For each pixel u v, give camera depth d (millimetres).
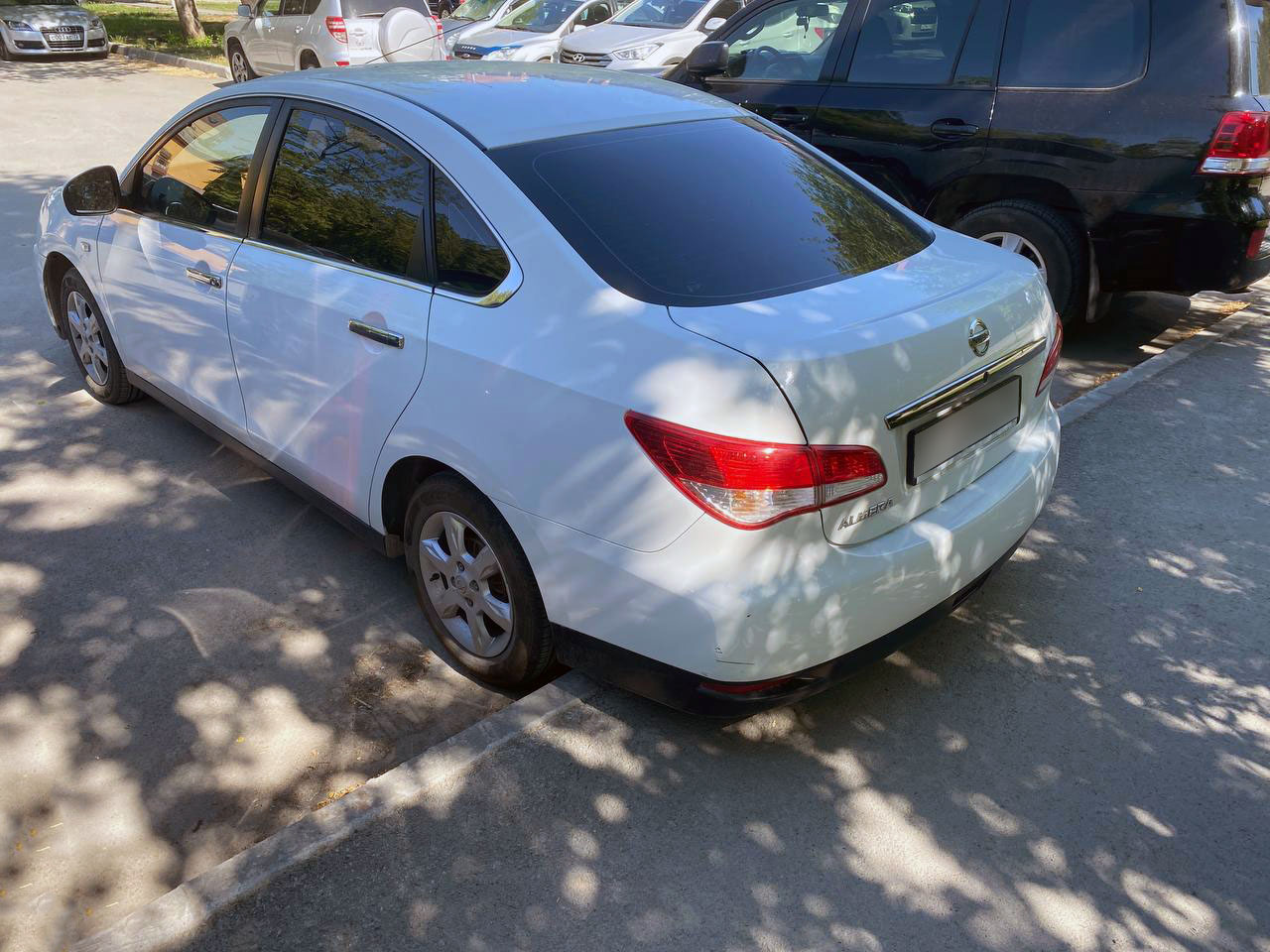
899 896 2611
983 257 3395
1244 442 4922
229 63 16891
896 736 3146
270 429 3857
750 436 2471
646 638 2707
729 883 2633
